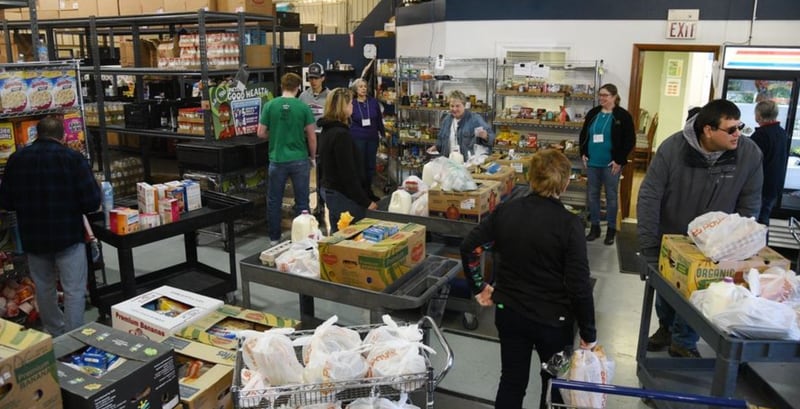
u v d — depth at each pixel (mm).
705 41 6188
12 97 3562
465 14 7074
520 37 6887
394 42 9820
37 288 3434
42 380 1636
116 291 4102
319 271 2859
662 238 2863
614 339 3744
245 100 5770
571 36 6656
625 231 6289
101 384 1712
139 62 6438
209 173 5441
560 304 2246
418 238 2920
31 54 7625
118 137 9312
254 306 4188
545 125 6668
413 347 1669
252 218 5895
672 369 2990
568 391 2201
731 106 2658
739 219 2463
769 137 4895
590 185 5832
